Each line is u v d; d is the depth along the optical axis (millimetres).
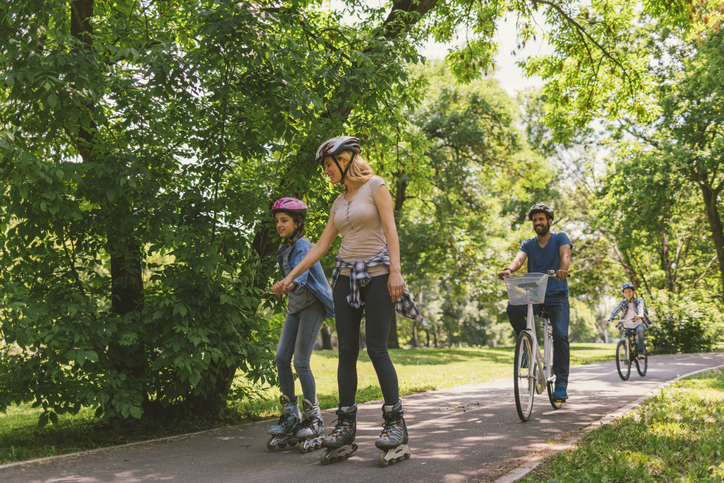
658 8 11227
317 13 8562
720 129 19547
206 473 3512
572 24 11750
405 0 7809
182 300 4949
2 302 4066
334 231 3977
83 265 5312
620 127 24219
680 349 19203
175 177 5383
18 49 4527
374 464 3561
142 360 5117
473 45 11430
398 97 7633
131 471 3596
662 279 31141
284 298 5859
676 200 20203
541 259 5699
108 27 5578
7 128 5000
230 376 5793
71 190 4805
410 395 7367
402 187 22812
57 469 3664
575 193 30797
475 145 23500
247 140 5258
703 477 2979
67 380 4512
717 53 17484
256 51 5078
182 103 5047
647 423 4379
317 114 5996
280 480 3262
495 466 3408
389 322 3650
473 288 23859
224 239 5469
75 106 4719
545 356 5547
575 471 3109
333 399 7234
